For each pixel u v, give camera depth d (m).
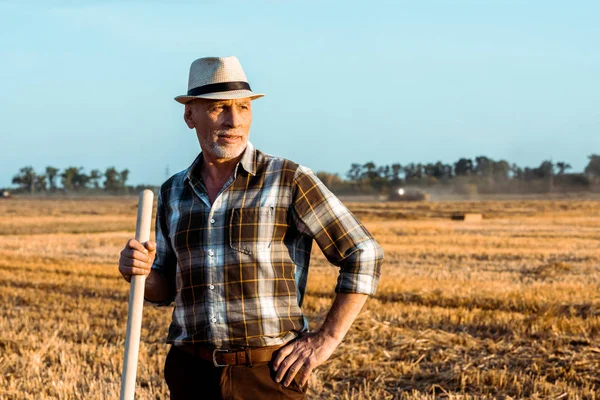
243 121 2.93
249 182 2.93
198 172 3.03
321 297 11.89
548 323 8.86
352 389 6.49
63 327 9.35
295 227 2.94
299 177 2.94
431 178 138.25
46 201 107.38
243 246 2.87
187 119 3.07
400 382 6.74
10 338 8.43
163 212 3.13
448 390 6.45
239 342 2.85
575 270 15.95
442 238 25.91
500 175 138.50
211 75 2.89
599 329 8.62
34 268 16.66
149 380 6.54
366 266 2.87
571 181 133.00
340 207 2.94
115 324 9.70
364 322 8.86
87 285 13.73
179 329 3.01
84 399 5.91
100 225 42.31
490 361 7.26
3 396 6.06
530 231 30.75
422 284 12.80
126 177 175.25
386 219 44.75
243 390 2.84
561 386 6.37
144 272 2.84
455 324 9.10
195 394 2.95
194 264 2.92
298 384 2.86
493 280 13.91
